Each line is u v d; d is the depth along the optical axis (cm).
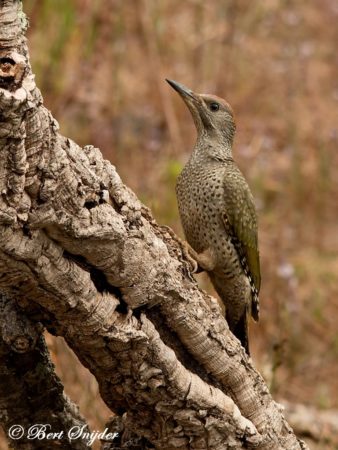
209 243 1048
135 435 853
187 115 2064
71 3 1972
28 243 648
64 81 1969
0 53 591
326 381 1645
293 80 2211
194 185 1054
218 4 2302
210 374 818
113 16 2142
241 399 835
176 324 779
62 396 835
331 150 2106
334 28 2338
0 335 755
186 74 2128
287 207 1975
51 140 637
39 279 675
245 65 2203
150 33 2141
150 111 2019
